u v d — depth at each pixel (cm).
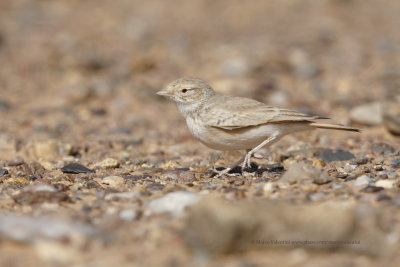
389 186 1116
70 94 2481
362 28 3594
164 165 1499
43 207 1043
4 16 3838
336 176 1238
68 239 869
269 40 3269
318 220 835
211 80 2659
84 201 1089
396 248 834
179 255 828
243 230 825
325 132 1900
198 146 1791
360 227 856
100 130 2083
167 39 3384
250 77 2656
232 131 1247
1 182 1284
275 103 2325
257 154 1585
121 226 930
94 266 796
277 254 825
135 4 4162
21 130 2089
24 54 3084
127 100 2480
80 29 3591
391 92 2322
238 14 3909
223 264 798
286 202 1002
